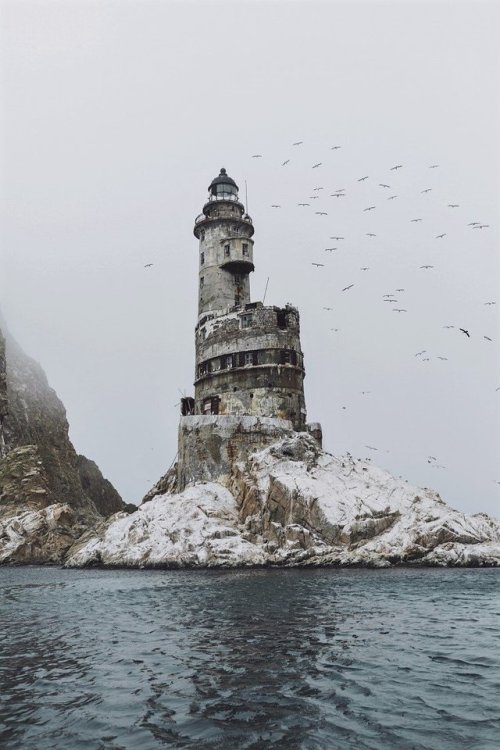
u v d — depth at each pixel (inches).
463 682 582.9
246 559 2021.4
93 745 426.3
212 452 2576.3
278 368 2763.3
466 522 2197.3
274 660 670.5
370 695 540.1
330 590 1346.0
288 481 2239.2
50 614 1073.5
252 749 417.7
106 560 2224.4
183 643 771.4
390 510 2206.0
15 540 3154.5
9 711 502.3
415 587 1408.7
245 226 3294.8
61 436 6358.3
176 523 2258.9
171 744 426.9
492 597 1237.7
